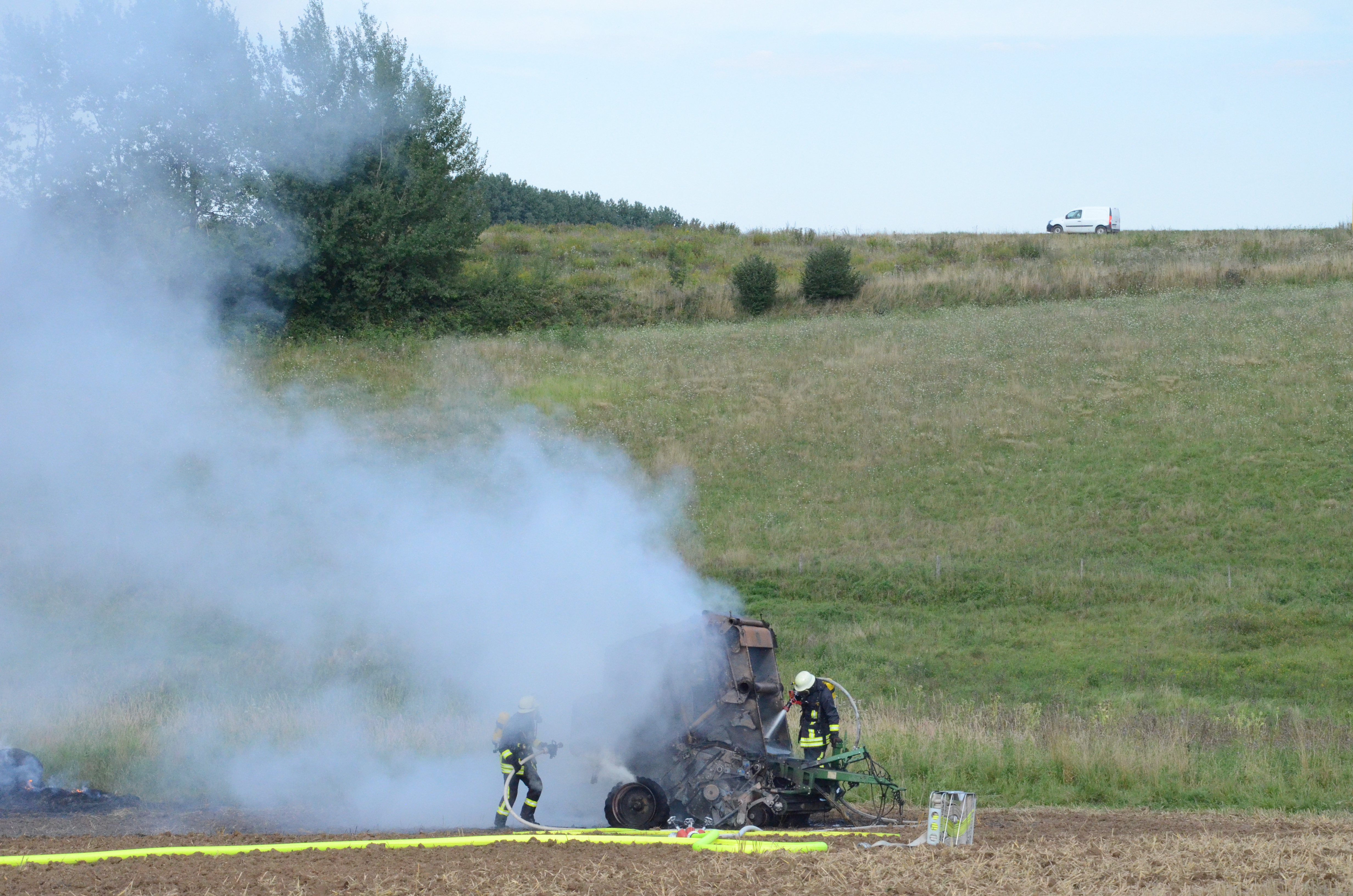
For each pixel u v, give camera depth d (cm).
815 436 12850
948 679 7562
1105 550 9925
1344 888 2988
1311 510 10312
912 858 3419
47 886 3053
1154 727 5872
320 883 3083
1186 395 13338
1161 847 3559
